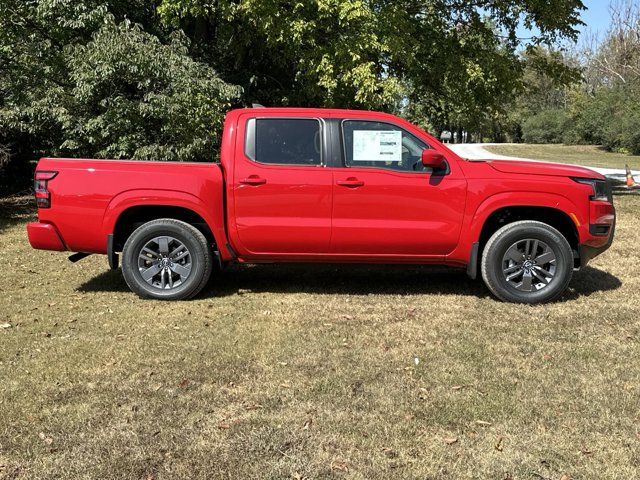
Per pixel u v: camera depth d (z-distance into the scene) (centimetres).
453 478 285
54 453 303
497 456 303
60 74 1255
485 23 1628
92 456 300
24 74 1261
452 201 550
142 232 561
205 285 585
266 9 1152
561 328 493
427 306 555
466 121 1725
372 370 405
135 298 579
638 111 4091
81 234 555
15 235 946
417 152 558
